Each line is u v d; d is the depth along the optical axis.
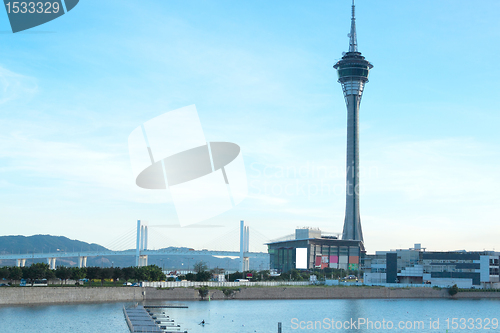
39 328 159.12
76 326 163.25
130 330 157.00
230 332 168.50
